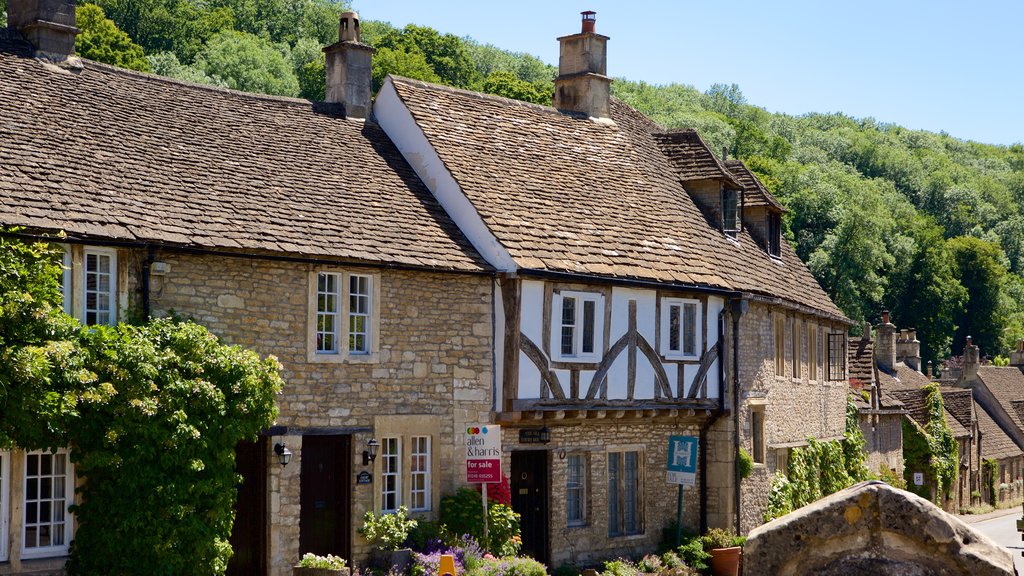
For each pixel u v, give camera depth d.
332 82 20.81
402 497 17.45
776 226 27.55
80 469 13.44
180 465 13.69
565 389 18.95
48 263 13.21
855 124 133.38
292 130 19.17
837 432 29.88
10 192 13.87
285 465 15.91
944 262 72.56
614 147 23.62
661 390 20.52
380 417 17.08
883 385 45.91
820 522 7.02
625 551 20.73
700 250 22.08
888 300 70.88
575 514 20.27
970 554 6.80
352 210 17.78
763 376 23.78
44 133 15.46
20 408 12.40
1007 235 99.00
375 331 17.08
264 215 16.39
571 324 19.23
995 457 52.22
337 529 16.86
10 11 17.55
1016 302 87.44
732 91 122.06
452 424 17.97
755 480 23.17
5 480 13.12
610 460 21.03
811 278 29.72
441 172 19.64
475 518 17.62
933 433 43.41
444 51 59.16
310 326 16.34
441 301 17.94
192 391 13.80
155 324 14.09
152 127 17.09
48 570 13.35
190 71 47.97
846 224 62.91
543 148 22.03
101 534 13.39
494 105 22.23
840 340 30.47
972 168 123.06
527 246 18.72
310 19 73.06
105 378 13.20
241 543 15.70
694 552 20.66
